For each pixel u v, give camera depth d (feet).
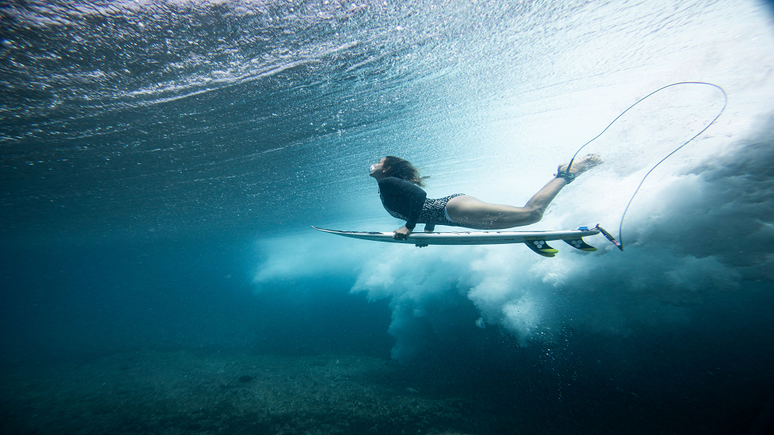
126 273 137.59
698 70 13.99
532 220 6.27
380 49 15.47
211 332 70.74
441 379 31.37
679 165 15.53
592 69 15.98
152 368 45.73
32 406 34.53
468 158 24.84
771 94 12.66
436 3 13.23
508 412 23.66
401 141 23.70
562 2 13.03
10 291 184.24
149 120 19.75
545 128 20.54
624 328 23.11
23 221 46.39
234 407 29.43
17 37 12.40
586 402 22.26
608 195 17.99
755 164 13.43
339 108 20.01
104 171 26.94
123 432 27.09
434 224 7.77
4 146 20.83
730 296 21.80
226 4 12.45
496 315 28.84
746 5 11.96
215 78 16.52
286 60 15.71
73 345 70.03
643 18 13.30
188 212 44.42
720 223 15.07
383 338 49.01
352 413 26.16
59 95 16.26
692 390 20.24
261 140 23.53
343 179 31.78
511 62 16.12
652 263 17.98
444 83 17.78
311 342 54.49
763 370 19.77
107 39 13.23
